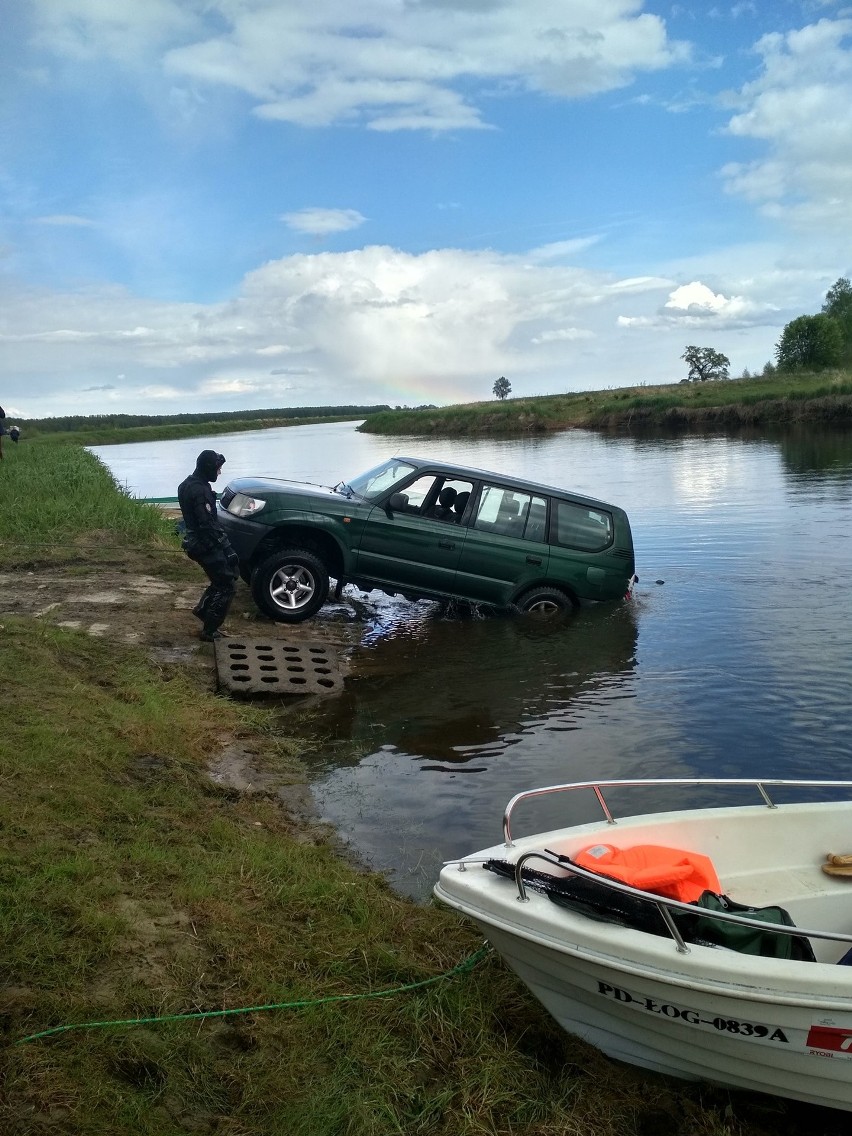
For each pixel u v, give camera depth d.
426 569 10.97
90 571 12.46
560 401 72.31
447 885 4.33
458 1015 4.03
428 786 6.62
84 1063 3.29
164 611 10.55
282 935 4.42
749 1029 3.58
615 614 11.28
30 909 4.03
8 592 11.09
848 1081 3.56
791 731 7.39
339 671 9.13
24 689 7.01
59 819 5.04
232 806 6.06
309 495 10.82
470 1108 3.53
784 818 4.86
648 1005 3.76
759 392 55.28
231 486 11.45
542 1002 4.16
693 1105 3.81
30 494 17.23
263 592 10.60
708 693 8.33
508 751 7.22
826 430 43.03
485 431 64.31
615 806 6.29
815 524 16.53
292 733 7.66
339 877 5.16
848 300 91.62
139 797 5.65
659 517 18.33
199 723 7.36
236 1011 3.77
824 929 4.58
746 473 25.58
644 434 49.03
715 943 3.87
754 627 10.40
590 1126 3.57
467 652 9.91
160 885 4.61
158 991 3.77
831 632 10.02
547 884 4.11
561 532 11.40
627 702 8.20
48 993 3.57
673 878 4.07
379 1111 3.41
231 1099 3.39
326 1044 3.72
